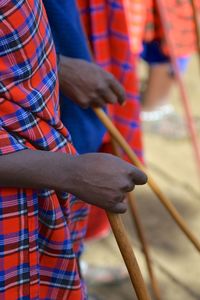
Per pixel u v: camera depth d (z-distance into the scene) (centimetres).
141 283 186
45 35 184
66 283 195
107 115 249
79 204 219
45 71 183
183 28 372
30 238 184
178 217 232
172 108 514
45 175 176
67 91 226
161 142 484
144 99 443
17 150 175
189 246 380
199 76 574
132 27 335
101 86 227
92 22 272
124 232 184
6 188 178
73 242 223
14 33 171
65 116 237
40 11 182
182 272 362
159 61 384
